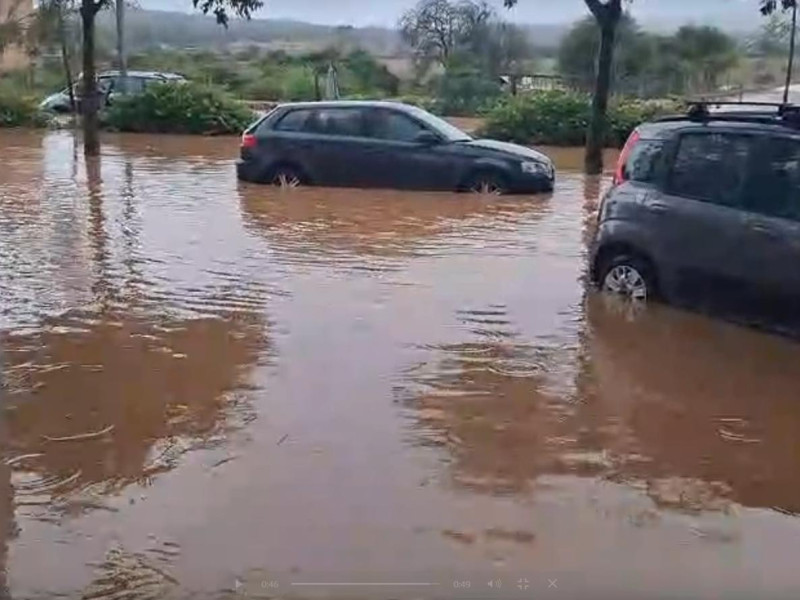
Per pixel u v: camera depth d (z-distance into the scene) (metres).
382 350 7.30
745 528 4.81
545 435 5.84
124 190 15.22
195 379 6.66
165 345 7.39
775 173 7.52
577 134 23.16
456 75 30.50
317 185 15.46
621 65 28.94
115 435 5.75
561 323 8.02
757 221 7.50
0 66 30.20
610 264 8.66
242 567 4.39
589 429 5.93
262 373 6.79
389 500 5.00
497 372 6.88
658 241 8.22
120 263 10.06
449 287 9.13
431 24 33.69
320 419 6.00
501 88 29.55
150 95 25.84
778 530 4.80
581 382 6.70
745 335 7.67
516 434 5.85
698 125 8.16
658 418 6.12
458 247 10.91
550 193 15.00
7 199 14.28
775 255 7.35
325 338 7.58
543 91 25.50
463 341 7.54
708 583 4.33
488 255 10.52
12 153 20.61
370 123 15.38
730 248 7.66
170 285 9.16
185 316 8.16
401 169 15.10
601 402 6.36
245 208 13.46
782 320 7.41
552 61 32.12
